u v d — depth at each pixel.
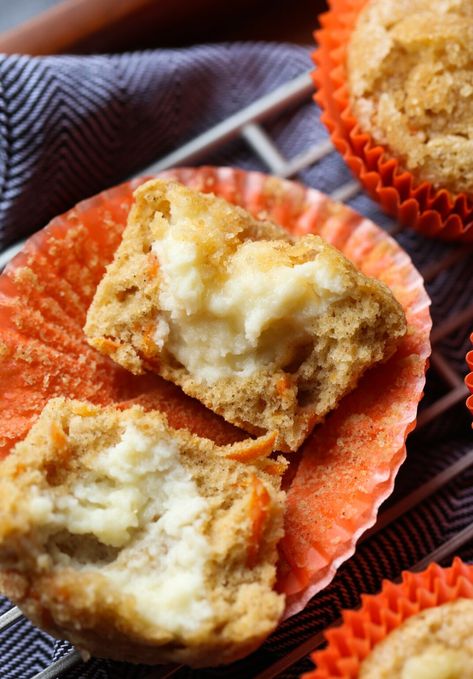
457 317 0.32
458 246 0.33
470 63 0.31
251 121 0.34
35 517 0.26
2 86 0.32
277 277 0.29
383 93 0.31
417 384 0.30
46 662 0.29
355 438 0.30
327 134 0.35
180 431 0.29
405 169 0.31
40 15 0.36
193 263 0.29
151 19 0.36
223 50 0.35
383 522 0.30
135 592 0.26
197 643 0.26
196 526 0.27
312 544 0.28
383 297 0.29
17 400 0.30
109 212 0.31
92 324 0.30
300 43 0.38
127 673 0.29
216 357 0.30
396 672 0.26
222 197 0.32
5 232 0.32
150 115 0.34
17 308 0.30
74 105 0.33
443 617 0.26
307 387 0.30
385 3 0.32
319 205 0.32
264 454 0.29
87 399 0.30
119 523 0.27
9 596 0.26
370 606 0.27
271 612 0.26
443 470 0.31
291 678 0.29
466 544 0.30
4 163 0.32
